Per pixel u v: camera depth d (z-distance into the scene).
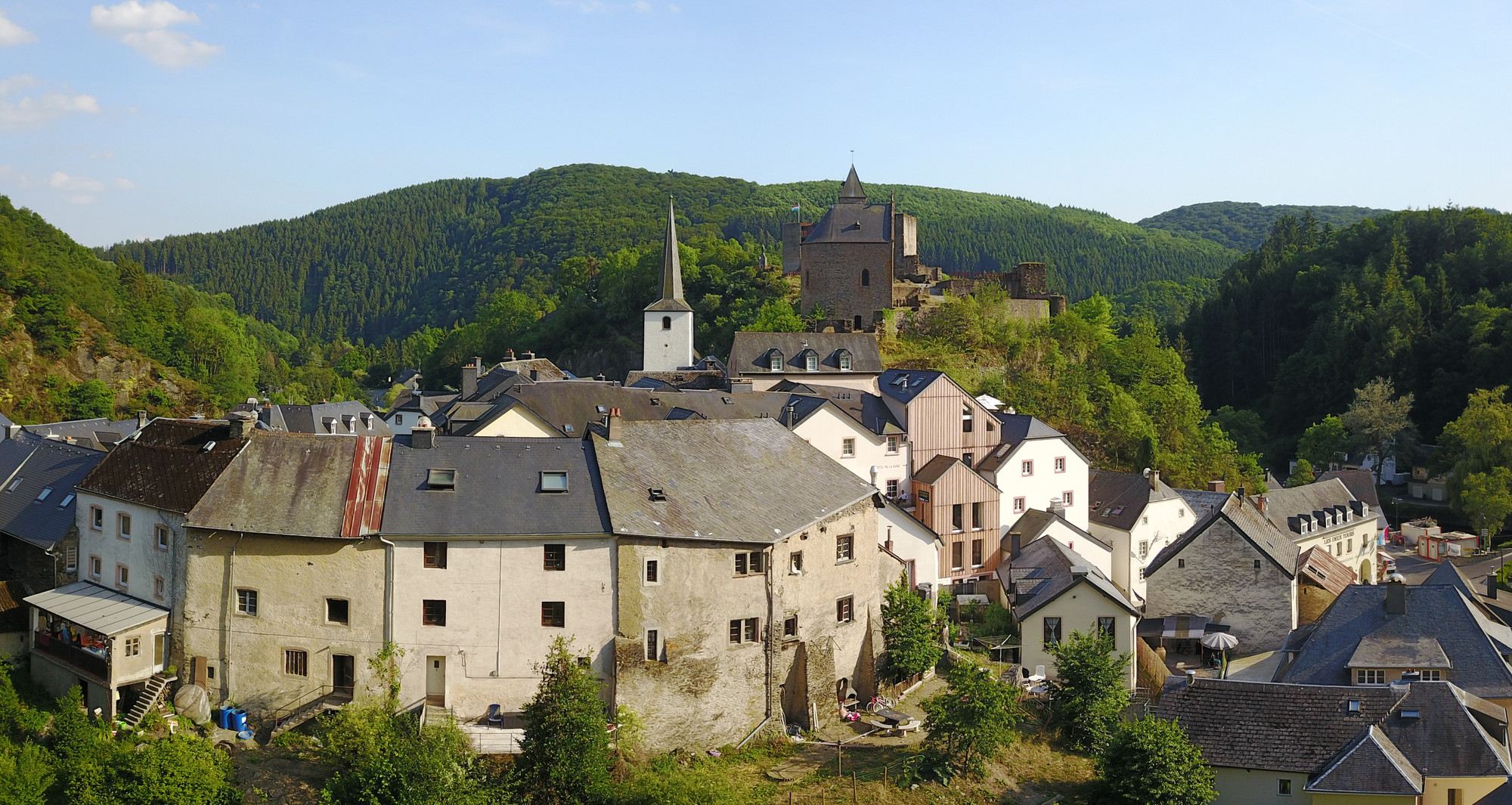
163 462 51.19
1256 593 71.19
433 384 176.50
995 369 118.31
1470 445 117.50
